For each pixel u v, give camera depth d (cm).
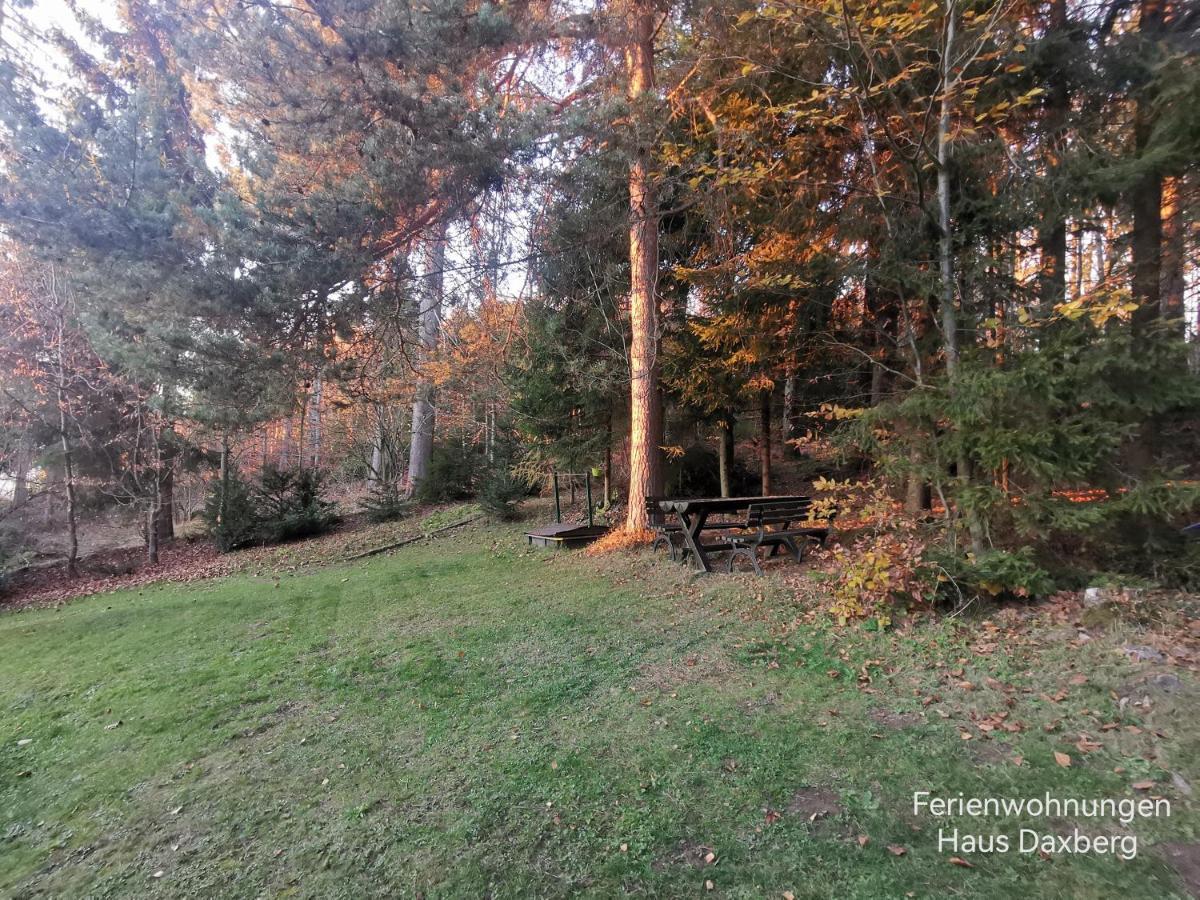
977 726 339
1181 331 487
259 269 600
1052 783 283
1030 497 486
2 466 1329
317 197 612
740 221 856
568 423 1291
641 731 363
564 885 242
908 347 632
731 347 1003
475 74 680
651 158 775
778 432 1583
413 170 628
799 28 592
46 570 1328
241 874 265
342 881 255
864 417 567
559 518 1273
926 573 504
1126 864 232
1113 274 543
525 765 334
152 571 1291
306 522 1511
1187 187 510
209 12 657
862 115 568
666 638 530
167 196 586
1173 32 497
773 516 735
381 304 744
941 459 538
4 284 1152
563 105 775
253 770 356
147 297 605
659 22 862
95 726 439
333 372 761
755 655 473
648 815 282
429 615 671
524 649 529
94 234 564
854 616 519
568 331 1129
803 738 342
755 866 245
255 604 809
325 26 618
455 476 1769
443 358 1162
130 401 1260
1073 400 466
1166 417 525
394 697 447
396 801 310
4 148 562
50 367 1271
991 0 556
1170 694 336
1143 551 511
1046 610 473
